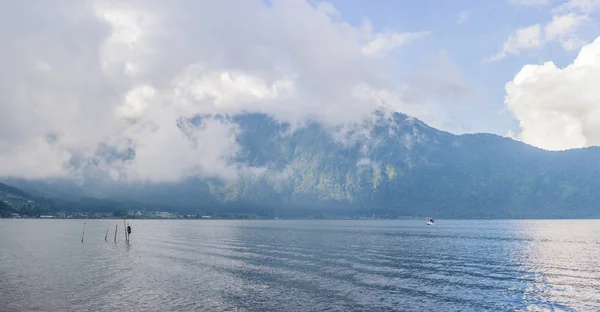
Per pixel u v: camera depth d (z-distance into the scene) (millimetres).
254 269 83875
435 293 63750
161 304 55250
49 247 125188
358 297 60781
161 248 125500
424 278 75562
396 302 58188
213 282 69812
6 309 52188
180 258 100500
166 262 92875
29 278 71438
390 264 92562
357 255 109750
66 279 70938
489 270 85188
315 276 76500
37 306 53531
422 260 100062
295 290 64688
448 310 54531
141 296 59344
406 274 79500
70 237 168500
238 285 67750
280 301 57906
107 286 65500
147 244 139625
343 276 76750
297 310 53656
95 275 75062
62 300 56594
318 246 136625
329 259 100312
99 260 95438
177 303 55844
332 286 67875
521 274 80562
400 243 151750
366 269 85188
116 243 141625
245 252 115688
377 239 173875
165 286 66188
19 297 57906
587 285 69875
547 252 120438
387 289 66125
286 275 77250
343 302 57906
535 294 63469
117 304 54875
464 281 73062
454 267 89062
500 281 73188
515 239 176125
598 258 105562
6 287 64062
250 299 58719
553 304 57812
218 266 87500
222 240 162750
